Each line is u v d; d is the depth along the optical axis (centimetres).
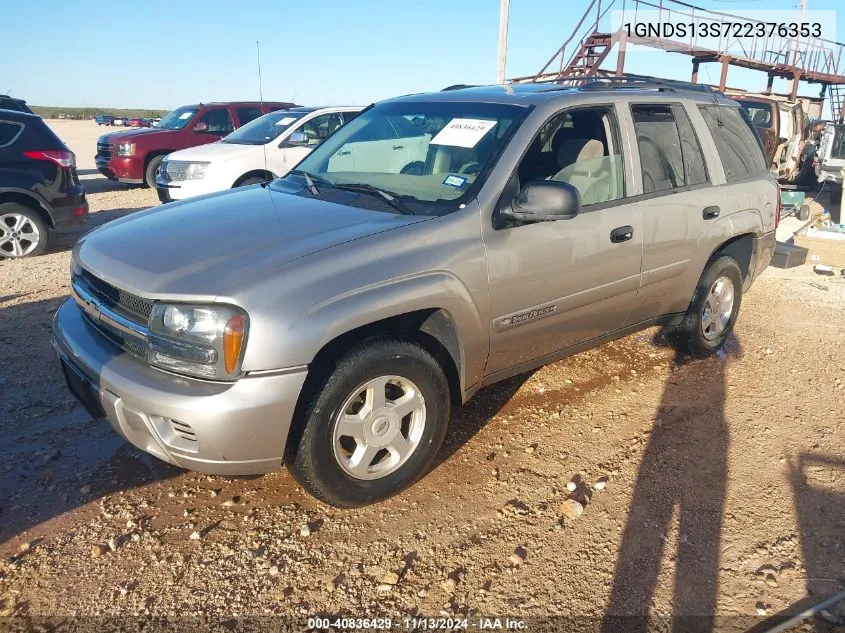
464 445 373
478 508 318
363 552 286
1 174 761
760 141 533
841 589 272
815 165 1525
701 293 469
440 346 330
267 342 257
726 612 260
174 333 264
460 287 311
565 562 284
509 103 375
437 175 354
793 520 315
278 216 328
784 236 1005
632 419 407
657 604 262
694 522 312
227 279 266
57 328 329
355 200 348
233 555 282
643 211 399
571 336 388
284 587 265
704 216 444
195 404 256
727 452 373
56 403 404
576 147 379
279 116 1066
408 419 320
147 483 330
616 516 314
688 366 489
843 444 384
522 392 439
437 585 269
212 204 365
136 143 1329
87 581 266
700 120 462
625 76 450
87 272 320
